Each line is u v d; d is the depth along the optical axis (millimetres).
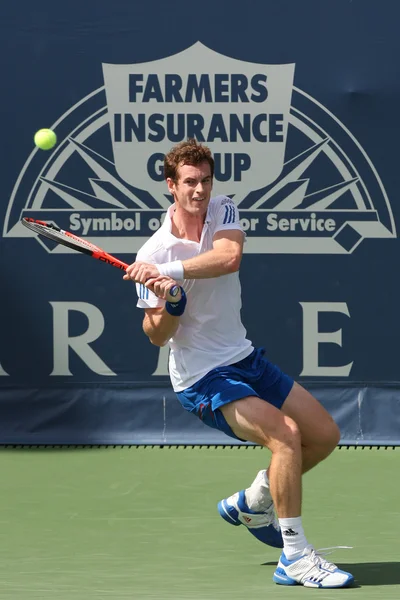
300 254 19469
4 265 19609
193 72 19422
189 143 11758
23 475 17281
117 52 19391
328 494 15859
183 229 12078
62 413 19656
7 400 19672
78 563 12047
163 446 19562
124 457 18688
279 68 19359
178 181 11703
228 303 11906
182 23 19344
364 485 16484
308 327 19531
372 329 19500
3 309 19641
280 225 19453
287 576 11086
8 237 19578
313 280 19500
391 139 19391
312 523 14086
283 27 19328
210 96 19422
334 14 19281
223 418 11555
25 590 10828
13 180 19547
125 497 15680
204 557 12344
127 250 19594
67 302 19609
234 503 12312
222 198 12188
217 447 19562
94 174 19531
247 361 12023
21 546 12875
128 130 19500
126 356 19641
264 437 11242
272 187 19438
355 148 19422
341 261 19500
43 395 19656
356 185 19438
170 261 12031
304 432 11961
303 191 19438
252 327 19531
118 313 19625
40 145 12945
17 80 19422
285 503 11133
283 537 11164
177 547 12820
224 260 11500
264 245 19500
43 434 19641
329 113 19406
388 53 19281
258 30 19328
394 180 19422
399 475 17234
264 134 19438
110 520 14266
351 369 19562
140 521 14188
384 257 19484
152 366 19641
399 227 19422
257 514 12211
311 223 19453
